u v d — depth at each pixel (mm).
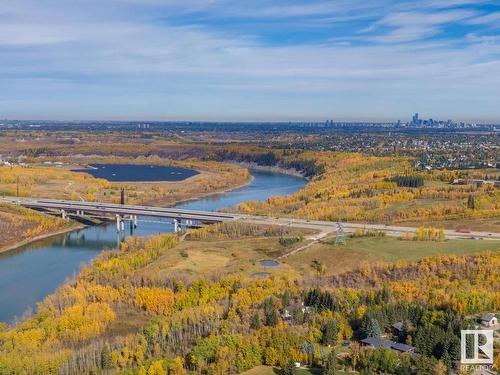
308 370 174000
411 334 187500
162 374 173875
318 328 196375
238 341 184750
